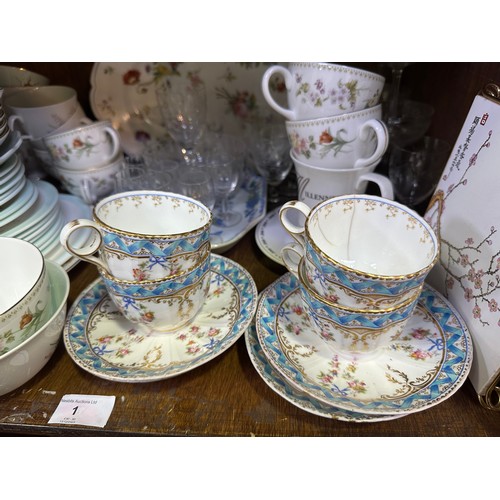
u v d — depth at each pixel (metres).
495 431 0.52
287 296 0.65
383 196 0.63
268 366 0.56
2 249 0.61
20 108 0.81
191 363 0.55
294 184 0.99
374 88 0.63
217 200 0.91
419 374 0.54
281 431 0.53
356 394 0.52
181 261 0.55
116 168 0.88
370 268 0.63
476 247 0.56
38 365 0.56
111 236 0.52
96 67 0.89
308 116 0.67
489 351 0.53
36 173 0.95
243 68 0.91
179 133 0.92
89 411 0.54
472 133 0.58
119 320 0.64
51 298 0.62
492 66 0.62
